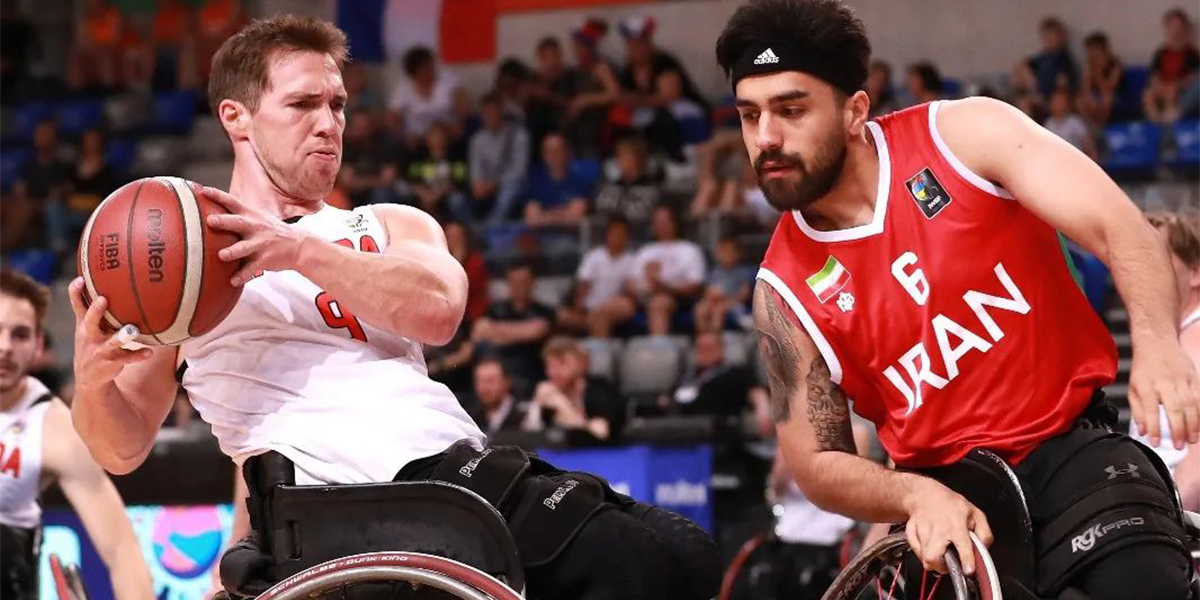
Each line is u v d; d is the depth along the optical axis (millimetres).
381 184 29000
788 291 7203
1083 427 6840
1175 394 6094
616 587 6664
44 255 30203
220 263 6457
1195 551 7129
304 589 6391
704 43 33812
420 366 7395
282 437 6965
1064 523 6559
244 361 7094
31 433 10570
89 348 6625
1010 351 6820
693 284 24438
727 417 18688
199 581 13250
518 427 18344
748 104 6883
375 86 36469
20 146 34656
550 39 32312
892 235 6961
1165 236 9750
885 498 6785
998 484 6617
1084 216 6492
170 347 7426
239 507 9508
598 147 30234
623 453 15562
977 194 6855
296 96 7254
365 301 6684
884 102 27609
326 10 36438
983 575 6254
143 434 7535
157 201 6453
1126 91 28719
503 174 29984
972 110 6945
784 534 17062
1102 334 7004
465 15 36031
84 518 10555
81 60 36000
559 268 26484
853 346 7082
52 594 13141
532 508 6738
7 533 10547
